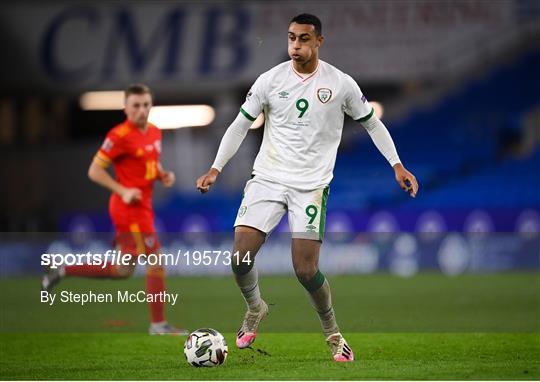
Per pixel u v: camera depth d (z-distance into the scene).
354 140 80.81
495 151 79.94
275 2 76.31
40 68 77.19
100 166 29.72
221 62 76.88
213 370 21.83
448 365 22.27
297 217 22.05
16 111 81.06
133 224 30.08
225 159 22.75
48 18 77.19
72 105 81.94
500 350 26.09
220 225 72.50
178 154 77.94
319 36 21.98
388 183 79.50
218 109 79.06
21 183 78.62
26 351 27.20
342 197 79.62
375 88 81.50
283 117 22.23
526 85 79.06
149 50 77.25
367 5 75.19
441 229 69.88
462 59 75.38
